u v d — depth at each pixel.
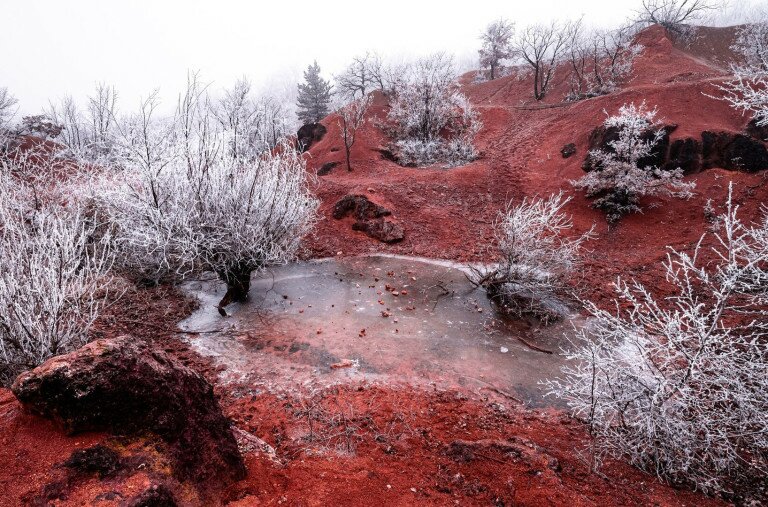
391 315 8.59
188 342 7.11
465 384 6.29
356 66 36.81
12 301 4.46
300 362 6.66
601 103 19.45
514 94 34.09
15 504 1.96
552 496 3.30
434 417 5.21
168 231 7.95
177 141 8.08
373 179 17.88
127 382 2.45
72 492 2.08
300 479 3.16
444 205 15.34
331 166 20.55
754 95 6.84
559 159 17.84
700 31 30.98
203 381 3.10
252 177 9.04
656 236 12.22
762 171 13.20
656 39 28.20
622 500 3.51
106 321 7.15
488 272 10.16
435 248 12.69
